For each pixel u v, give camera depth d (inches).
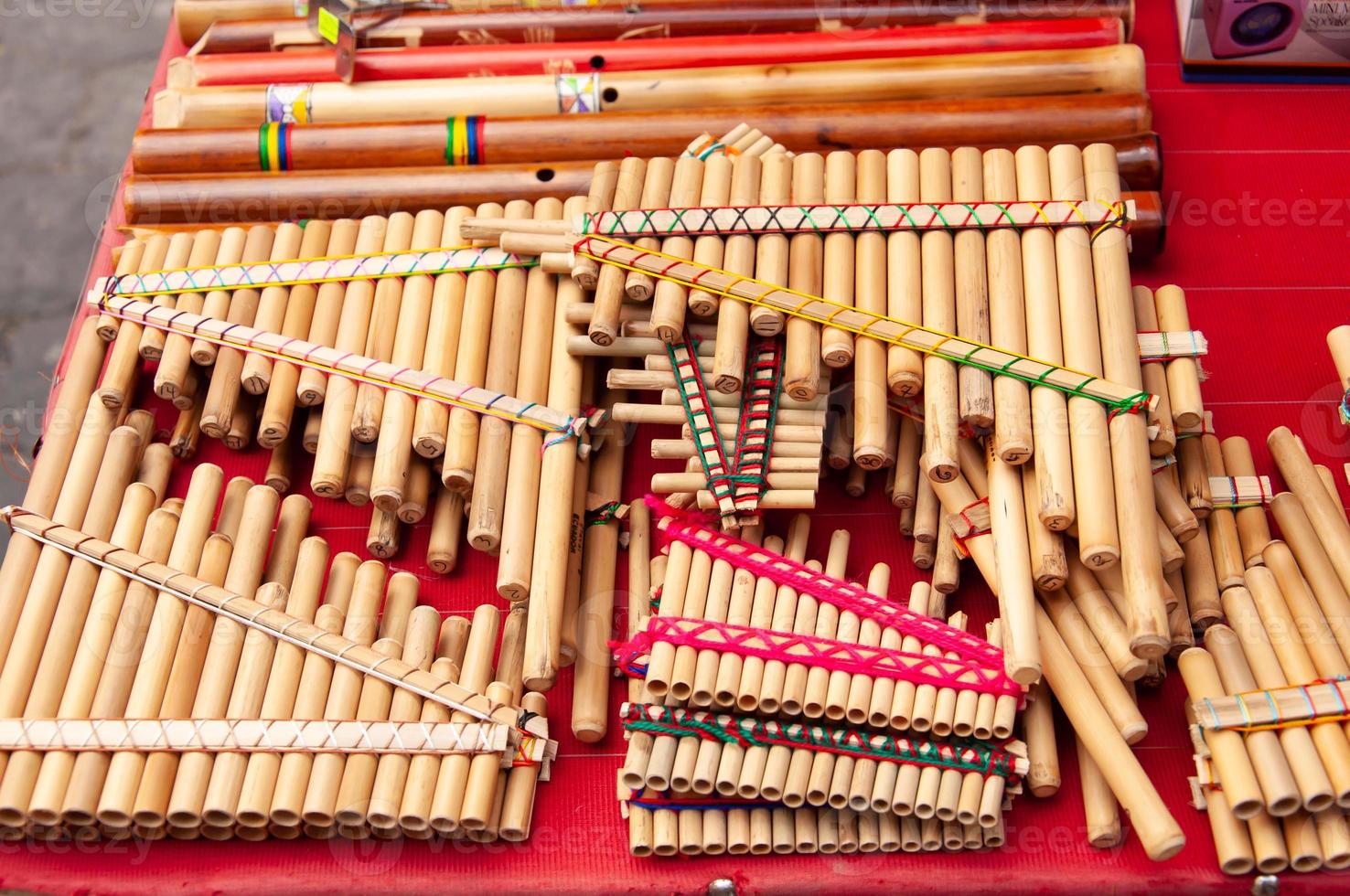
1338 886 40.3
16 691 41.3
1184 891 40.6
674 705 41.0
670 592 41.7
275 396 43.9
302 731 40.8
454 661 42.7
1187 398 42.8
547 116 47.8
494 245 44.9
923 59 47.8
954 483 42.7
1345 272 46.9
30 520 42.9
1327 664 40.7
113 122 58.3
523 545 42.3
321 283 45.1
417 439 43.1
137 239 47.3
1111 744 40.4
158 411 46.6
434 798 40.6
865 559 44.2
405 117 48.4
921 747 40.5
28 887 41.4
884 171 44.1
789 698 40.4
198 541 42.8
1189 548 43.0
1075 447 41.4
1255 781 39.8
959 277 42.9
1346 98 49.4
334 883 41.1
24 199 56.9
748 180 44.1
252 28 49.7
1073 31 48.0
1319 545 42.8
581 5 49.1
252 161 47.9
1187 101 49.6
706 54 48.6
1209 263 47.1
